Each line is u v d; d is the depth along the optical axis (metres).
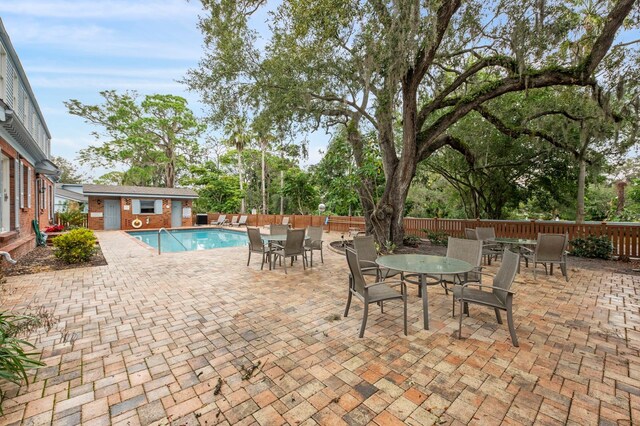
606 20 5.98
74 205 18.78
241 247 9.58
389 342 2.92
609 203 15.30
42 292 4.52
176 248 11.42
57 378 2.30
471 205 14.24
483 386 2.21
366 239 4.86
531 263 6.91
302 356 2.65
